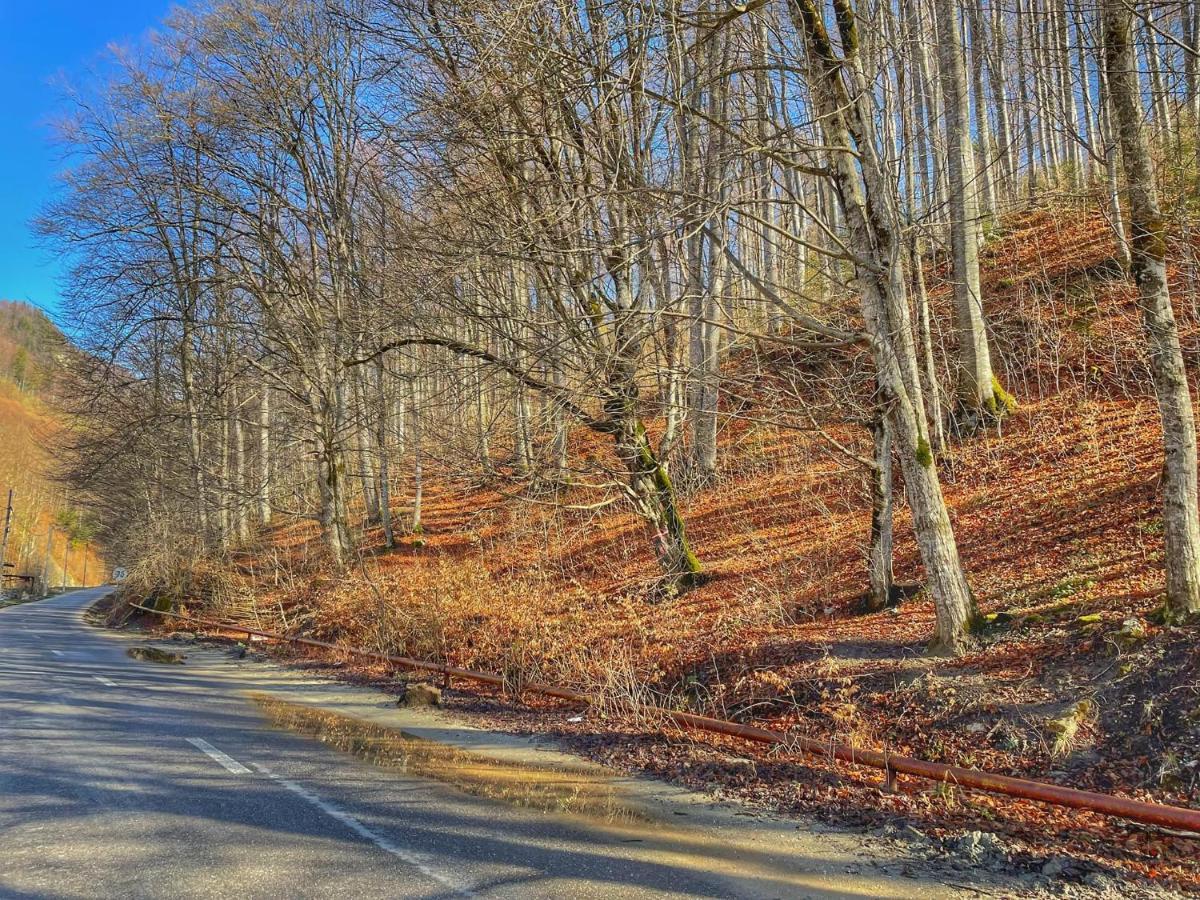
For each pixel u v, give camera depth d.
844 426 18.77
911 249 17.44
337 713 10.23
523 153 13.01
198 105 23.30
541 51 10.81
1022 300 20.52
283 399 28.31
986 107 23.44
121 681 12.45
